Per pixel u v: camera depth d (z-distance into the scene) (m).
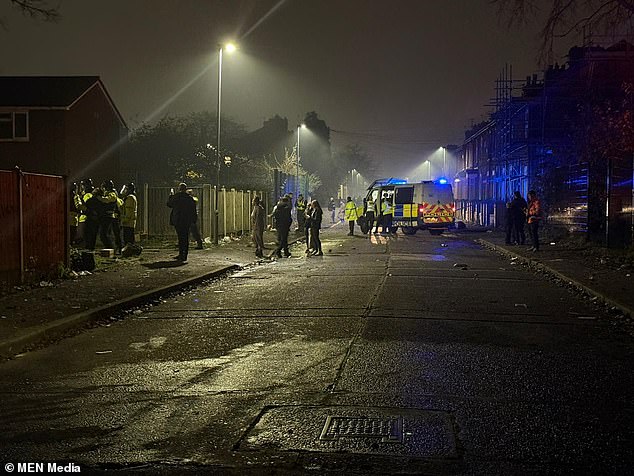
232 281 16.41
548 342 9.23
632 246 20.36
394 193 37.81
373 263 20.64
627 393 6.82
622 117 24.64
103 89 40.78
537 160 36.88
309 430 5.70
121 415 6.16
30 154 37.22
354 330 9.98
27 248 14.00
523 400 6.56
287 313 11.56
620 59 28.33
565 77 36.44
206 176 52.22
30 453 5.25
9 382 7.34
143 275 16.25
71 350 8.94
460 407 6.32
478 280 16.22
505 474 4.79
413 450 5.24
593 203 24.06
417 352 8.57
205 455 5.18
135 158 53.28
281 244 23.22
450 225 36.97
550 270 17.42
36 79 39.75
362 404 6.41
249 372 7.66
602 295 12.62
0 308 11.29
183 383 7.23
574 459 5.07
